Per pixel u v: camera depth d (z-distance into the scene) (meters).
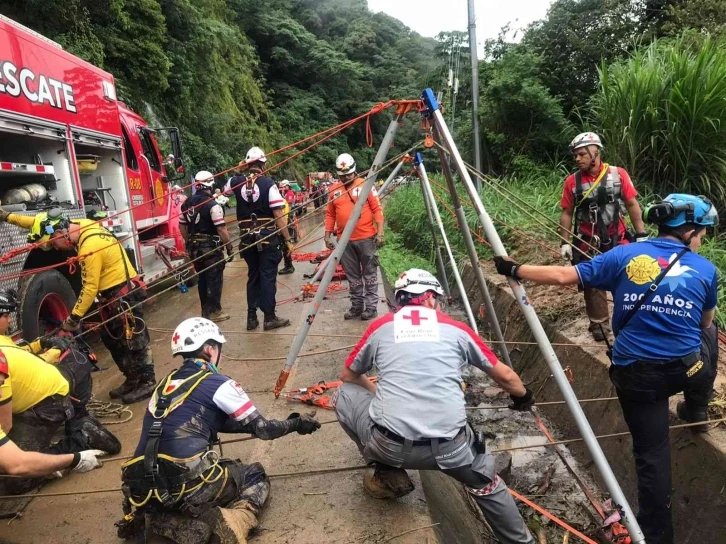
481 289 4.07
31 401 2.88
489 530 3.44
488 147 11.25
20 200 4.43
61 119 5.07
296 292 7.73
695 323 2.65
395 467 2.64
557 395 4.82
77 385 3.39
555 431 4.62
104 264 3.98
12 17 11.28
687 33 8.89
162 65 16.64
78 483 3.22
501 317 6.56
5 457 2.09
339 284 7.86
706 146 6.86
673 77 7.06
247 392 4.30
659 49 8.39
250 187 5.50
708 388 3.04
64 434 3.73
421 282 2.73
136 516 2.49
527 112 10.52
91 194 6.20
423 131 3.87
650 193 7.03
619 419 3.91
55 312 4.62
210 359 2.71
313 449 3.42
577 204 4.34
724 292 4.99
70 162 5.22
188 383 2.50
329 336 5.54
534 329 2.89
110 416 4.07
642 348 2.69
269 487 2.84
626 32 10.90
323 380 4.48
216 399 2.48
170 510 2.40
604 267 2.77
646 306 2.66
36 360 2.94
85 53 12.34
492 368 2.59
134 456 2.41
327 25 53.59
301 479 3.10
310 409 3.99
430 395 2.42
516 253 7.56
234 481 2.60
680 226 2.70
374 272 6.02
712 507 2.96
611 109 7.69
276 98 39.53
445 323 2.61
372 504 2.84
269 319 5.80
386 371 2.53
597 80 10.77
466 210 8.62
